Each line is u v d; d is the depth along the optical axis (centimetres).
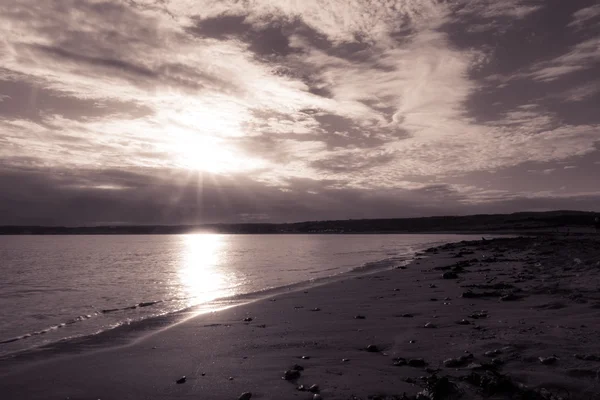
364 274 2306
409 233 16175
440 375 593
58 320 1217
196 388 611
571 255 2261
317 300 1433
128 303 1531
